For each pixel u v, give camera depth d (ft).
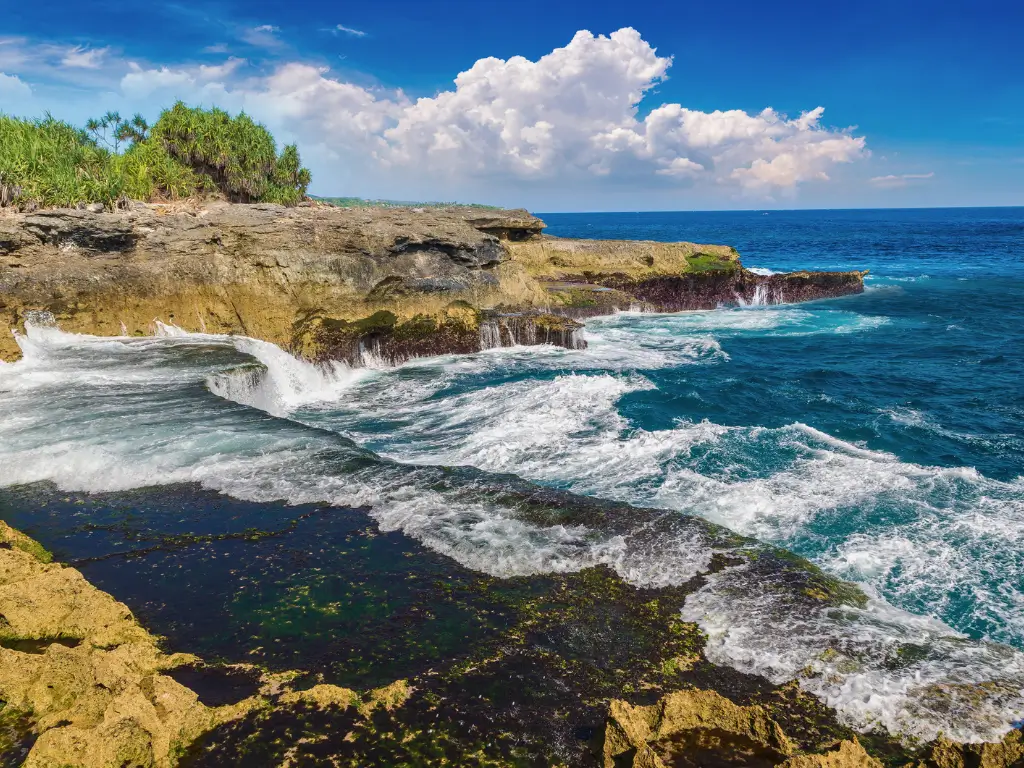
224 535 30.86
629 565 28.14
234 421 46.14
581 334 93.97
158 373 58.70
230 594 26.04
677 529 31.42
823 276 152.87
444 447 51.26
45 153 93.40
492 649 22.67
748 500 40.63
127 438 42.24
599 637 23.45
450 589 26.40
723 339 106.63
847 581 28.78
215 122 130.93
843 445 52.42
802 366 86.38
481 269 100.42
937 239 362.74
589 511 33.14
